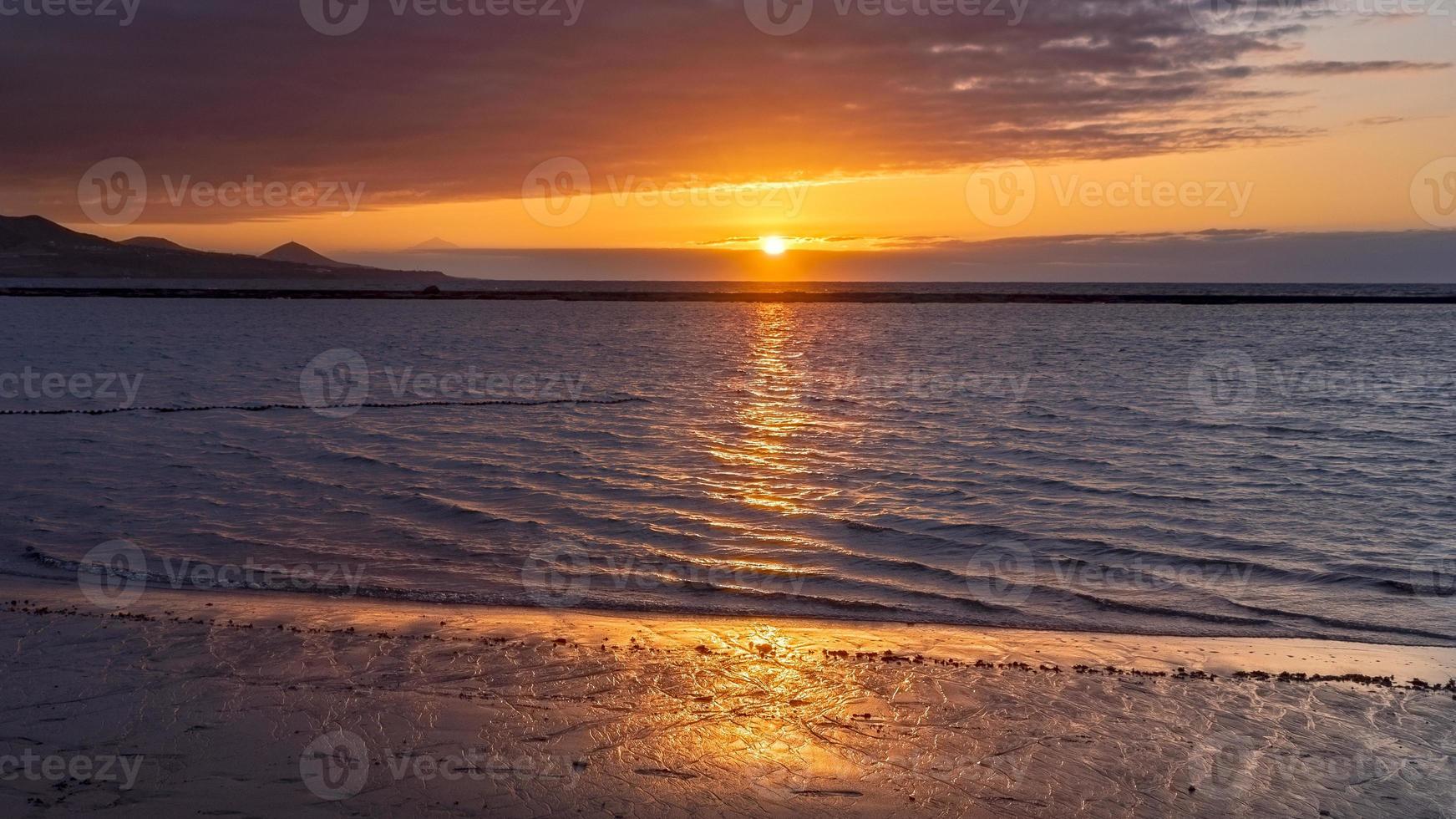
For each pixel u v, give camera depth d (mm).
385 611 9242
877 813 5434
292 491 15094
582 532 12836
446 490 15383
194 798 5410
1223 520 13758
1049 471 17594
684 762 6004
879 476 17016
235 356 43625
